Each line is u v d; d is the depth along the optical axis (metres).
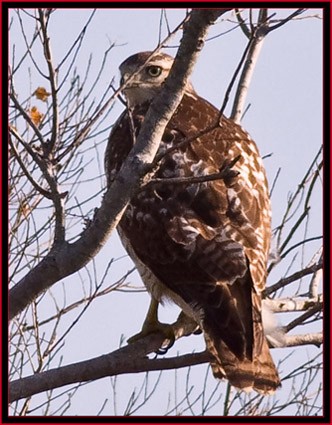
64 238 8.00
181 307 10.45
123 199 7.72
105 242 7.89
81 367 9.09
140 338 10.73
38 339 10.27
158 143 7.79
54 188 7.86
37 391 8.89
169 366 9.27
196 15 7.42
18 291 8.02
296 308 10.20
